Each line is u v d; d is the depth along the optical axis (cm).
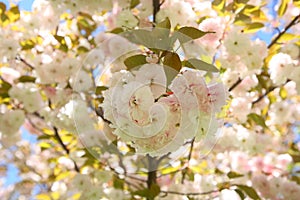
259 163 257
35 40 242
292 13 251
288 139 281
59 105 217
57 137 240
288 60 217
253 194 204
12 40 224
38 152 293
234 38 203
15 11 227
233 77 216
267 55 224
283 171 259
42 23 235
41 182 298
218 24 200
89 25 239
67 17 248
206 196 224
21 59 240
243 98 227
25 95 227
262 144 239
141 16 206
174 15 196
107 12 240
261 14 223
